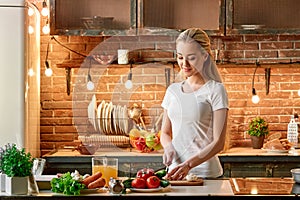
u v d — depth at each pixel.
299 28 5.38
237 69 5.69
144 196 3.17
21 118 4.72
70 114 5.71
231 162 5.08
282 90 5.70
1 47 4.71
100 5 5.41
